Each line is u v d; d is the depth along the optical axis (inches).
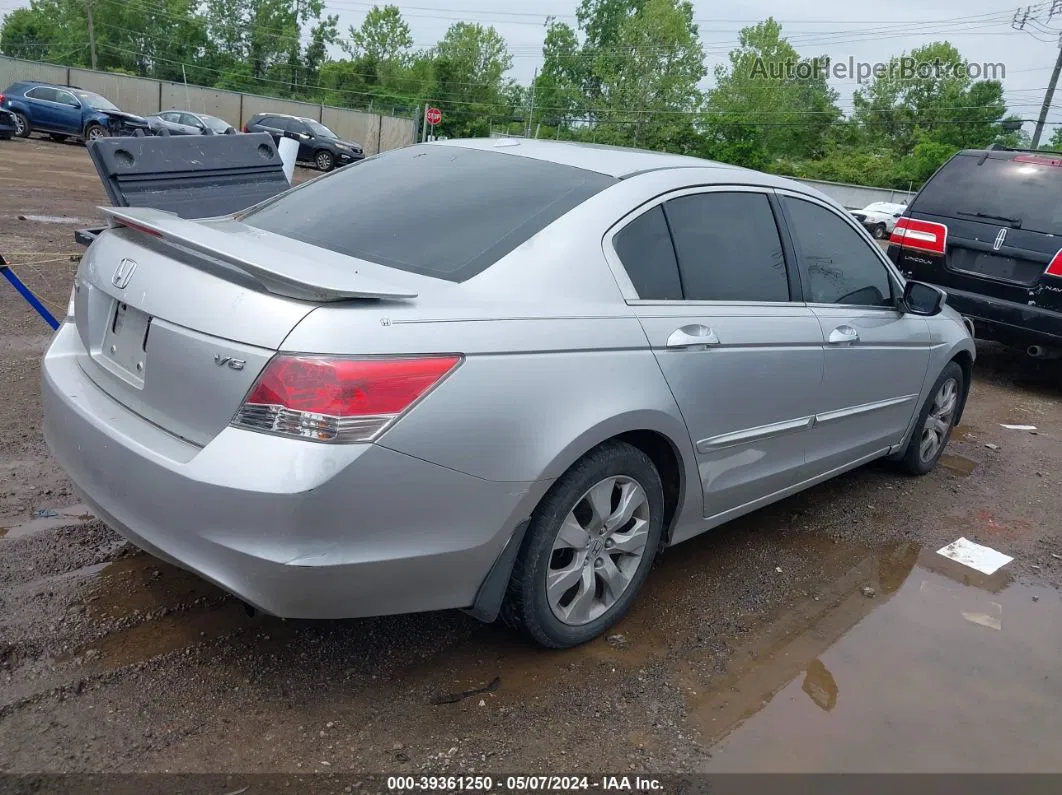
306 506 88.7
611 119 2404.0
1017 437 253.6
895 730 111.7
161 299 100.3
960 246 304.5
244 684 107.7
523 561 109.0
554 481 107.1
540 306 107.9
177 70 3198.8
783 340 140.6
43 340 236.8
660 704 112.2
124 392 106.7
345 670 112.4
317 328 90.0
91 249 122.9
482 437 98.0
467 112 2723.9
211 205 197.0
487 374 98.7
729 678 119.6
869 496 193.9
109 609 120.3
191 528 92.9
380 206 126.5
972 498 199.3
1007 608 148.2
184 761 94.3
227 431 92.0
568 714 108.2
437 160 139.9
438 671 114.3
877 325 167.9
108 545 137.6
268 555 89.7
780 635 132.2
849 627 136.7
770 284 144.8
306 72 3257.9
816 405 153.4
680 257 129.0
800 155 2733.8
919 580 155.7
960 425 259.9
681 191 132.0
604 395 110.3
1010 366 350.0
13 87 970.1
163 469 94.3
